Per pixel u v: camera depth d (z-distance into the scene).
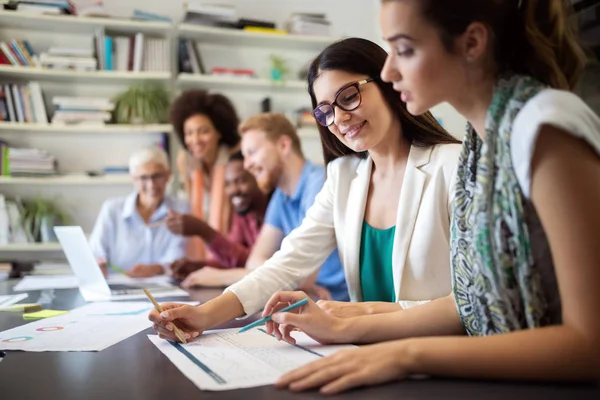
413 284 1.12
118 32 3.74
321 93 1.14
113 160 3.82
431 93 0.68
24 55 3.51
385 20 0.66
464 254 0.80
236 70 3.80
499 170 0.67
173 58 3.85
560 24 0.69
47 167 3.54
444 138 1.16
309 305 0.89
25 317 1.25
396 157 1.19
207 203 3.32
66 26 3.62
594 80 1.88
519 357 0.60
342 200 1.25
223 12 3.71
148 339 0.95
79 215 3.77
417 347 0.65
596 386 0.61
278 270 1.20
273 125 2.26
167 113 3.66
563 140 0.59
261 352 0.82
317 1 4.12
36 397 0.63
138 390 0.65
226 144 3.29
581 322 0.57
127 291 1.69
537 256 0.66
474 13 0.64
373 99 1.11
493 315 0.73
